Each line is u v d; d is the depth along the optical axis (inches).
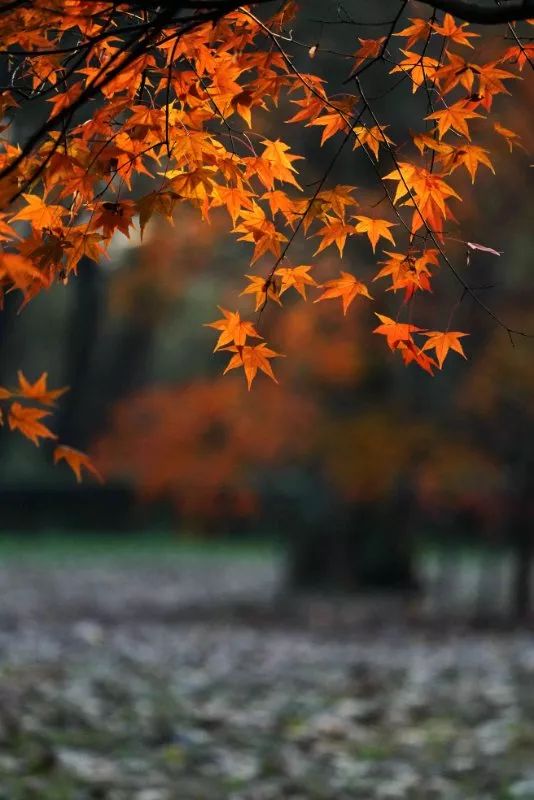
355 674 507.5
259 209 155.0
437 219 158.6
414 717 410.9
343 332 697.6
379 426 708.0
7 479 1643.7
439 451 700.7
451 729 388.2
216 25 143.0
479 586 960.3
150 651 586.2
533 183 638.5
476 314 688.4
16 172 144.4
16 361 1943.9
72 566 1282.0
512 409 740.0
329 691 459.2
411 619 772.6
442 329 690.8
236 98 143.6
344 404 762.8
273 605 836.0
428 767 336.5
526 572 788.0
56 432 1619.1
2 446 1728.6
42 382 159.2
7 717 347.3
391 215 595.8
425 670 520.7
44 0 139.6
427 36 153.5
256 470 772.6
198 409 731.4
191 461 740.0
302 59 501.0
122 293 737.6
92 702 391.9
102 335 1771.7
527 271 701.3
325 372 708.0
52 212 150.2
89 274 808.9
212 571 1294.3
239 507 773.9
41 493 1590.8
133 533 1603.1
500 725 388.2
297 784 310.0
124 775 305.0
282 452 763.4
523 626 743.7
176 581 1163.9
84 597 963.3
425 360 159.0
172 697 422.6
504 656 582.9
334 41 532.4
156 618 802.2
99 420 1552.7
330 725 387.5
